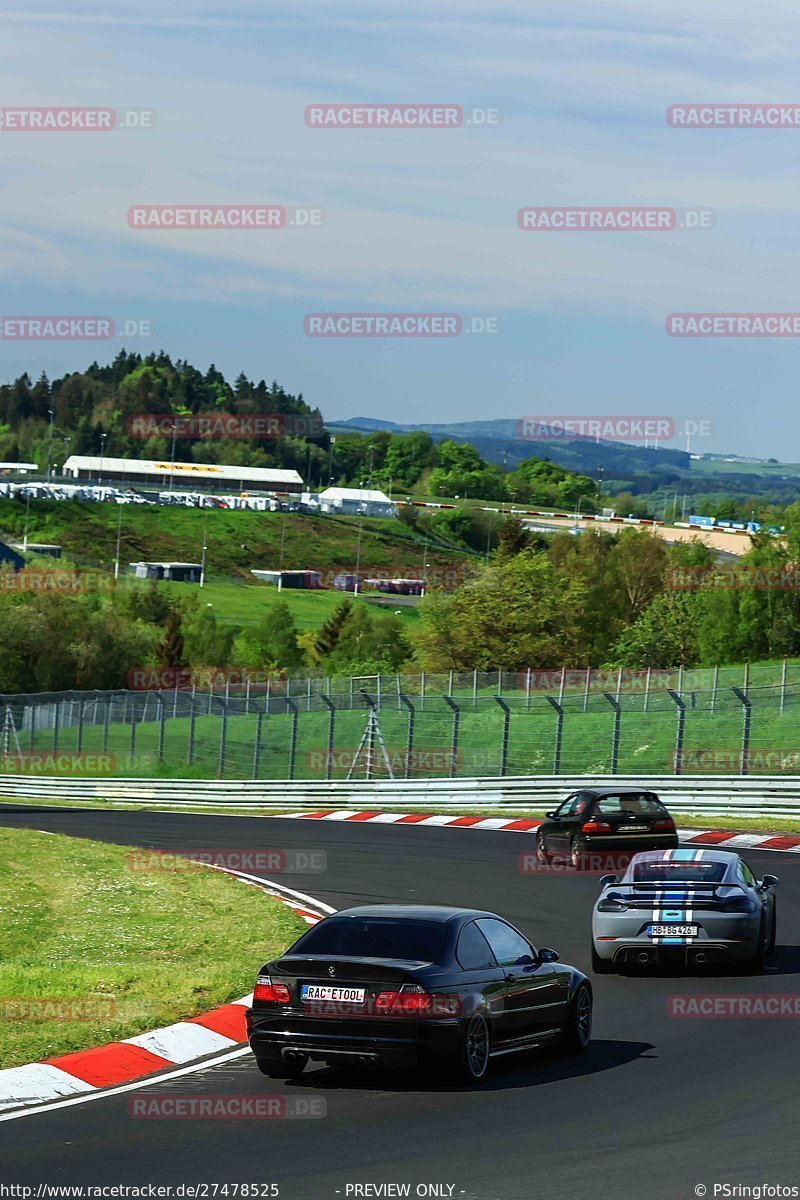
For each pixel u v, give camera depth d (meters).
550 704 104.81
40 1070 27.66
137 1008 34.19
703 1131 23.39
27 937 48.59
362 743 116.75
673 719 122.19
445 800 103.50
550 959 29.67
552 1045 30.30
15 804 120.81
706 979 40.53
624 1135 23.09
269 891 60.81
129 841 82.88
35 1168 20.81
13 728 152.62
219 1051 30.84
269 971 27.22
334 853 75.19
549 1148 22.20
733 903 40.28
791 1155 21.73
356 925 28.34
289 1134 23.16
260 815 107.88
